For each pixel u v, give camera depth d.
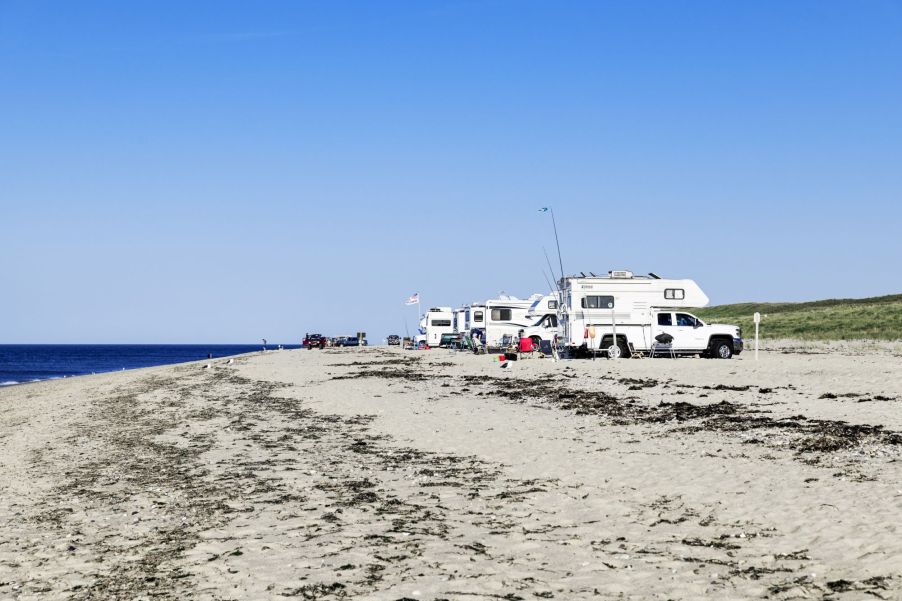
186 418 22.92
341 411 22.44
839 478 11.14
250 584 7.56
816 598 6.73
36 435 21.11
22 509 11.62
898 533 8.29
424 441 16.59
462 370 36.03
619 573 7.65
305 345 94.38
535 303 56.72
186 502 11.49
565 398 23.02
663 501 10.56
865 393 20.06
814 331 63.69
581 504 10.65
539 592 7.12
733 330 36.66
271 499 11.43
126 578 7.96
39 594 7.59
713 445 14.47
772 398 20.28
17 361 144.38
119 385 41.16
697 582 7.30
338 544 8.91
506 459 14.20
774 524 9.13
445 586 7.32
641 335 36.78
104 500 11.96
